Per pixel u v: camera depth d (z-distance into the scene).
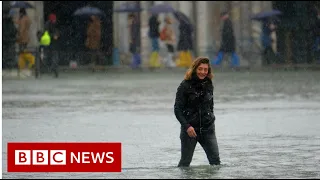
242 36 103.75
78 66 97.19
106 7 107.56
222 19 100.12
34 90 66.81
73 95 60.69
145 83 74.88
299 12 103.38
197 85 27.72
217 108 49.06
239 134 36.94
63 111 48.16
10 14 92.12
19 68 88.25
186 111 27.80
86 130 38.88
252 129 38.62
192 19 103.56
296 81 75.44
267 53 101.38
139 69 101.31
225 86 69.19
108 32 107.00
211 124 28.00
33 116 45.41
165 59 101.69
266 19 100.62
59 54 96.62
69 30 106.38
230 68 99.50
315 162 29.05
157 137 36.25
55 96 59.84
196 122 27.78
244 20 104.00
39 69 87.94
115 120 43.06
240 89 65.31
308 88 65.69
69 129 39.25
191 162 29.39
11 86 72.44
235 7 104.06
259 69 99.88
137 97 58.09
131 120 43.00
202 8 103.12
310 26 103.00
